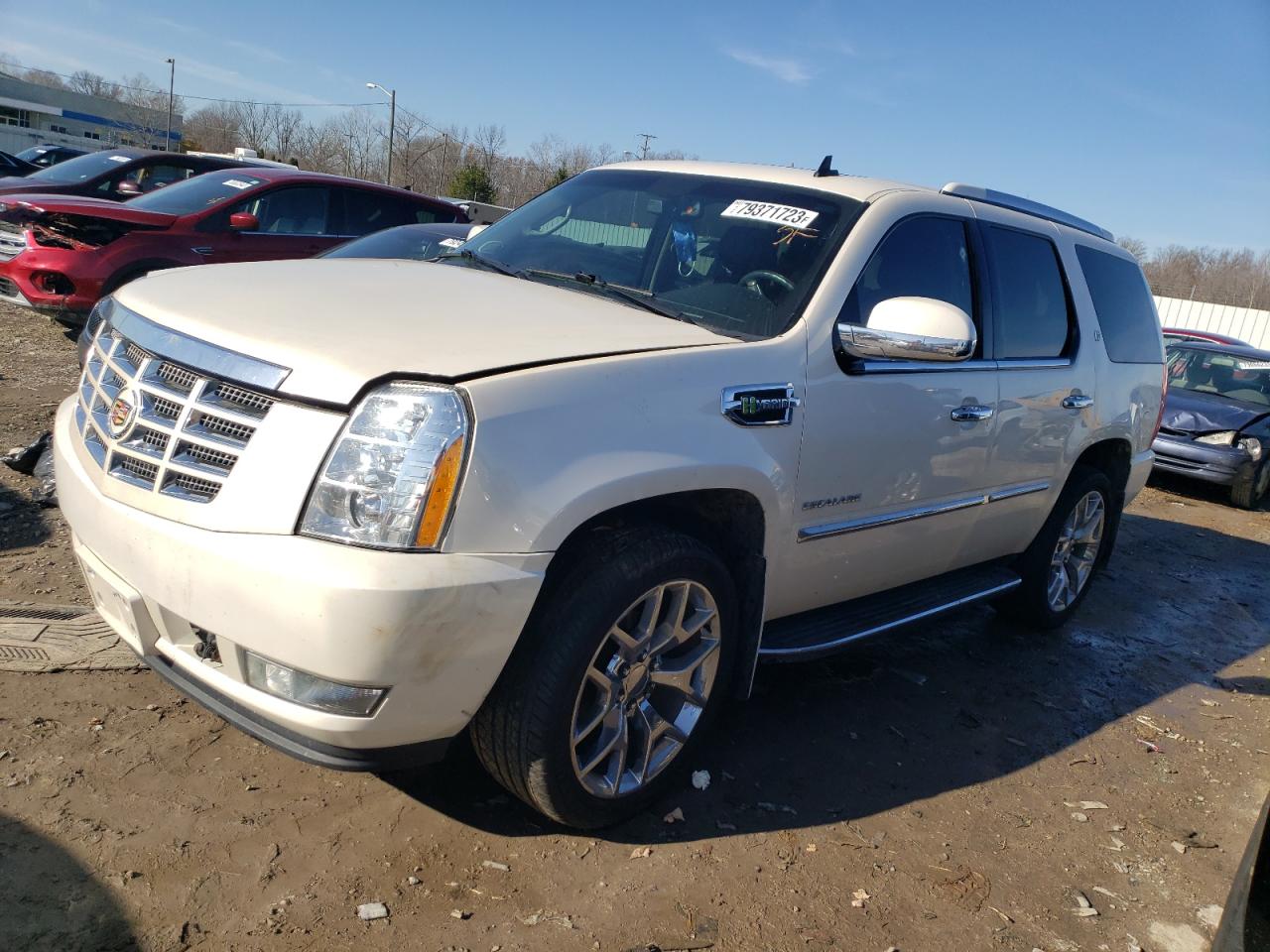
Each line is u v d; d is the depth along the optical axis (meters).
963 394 3.71
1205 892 3.09
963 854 3.07
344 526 2.20
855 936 2.60
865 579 3.65
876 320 3.08
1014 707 4.24
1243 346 11.39
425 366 2.33
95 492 2.56
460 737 3.22
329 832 2.69
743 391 2.85
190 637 2.45
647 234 3.63
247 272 3.16
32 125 62.25
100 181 11.39
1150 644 5.38
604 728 2.75
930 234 3.72
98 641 3.52
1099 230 5.16
